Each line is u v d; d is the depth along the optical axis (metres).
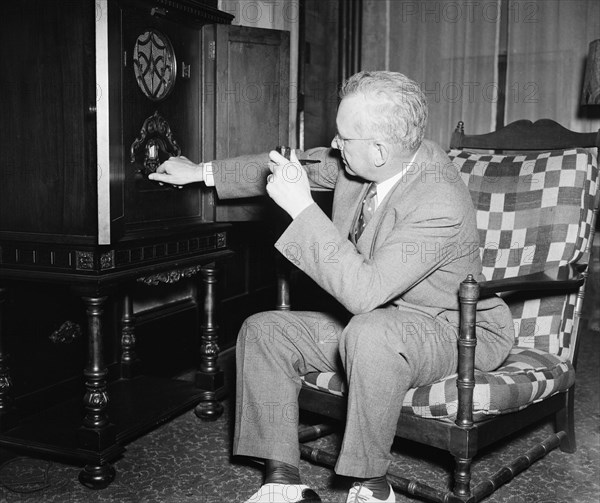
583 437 2.93
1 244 2.37
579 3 5.57
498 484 2.28
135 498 2.33
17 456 2.66
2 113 2.34
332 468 2.59
